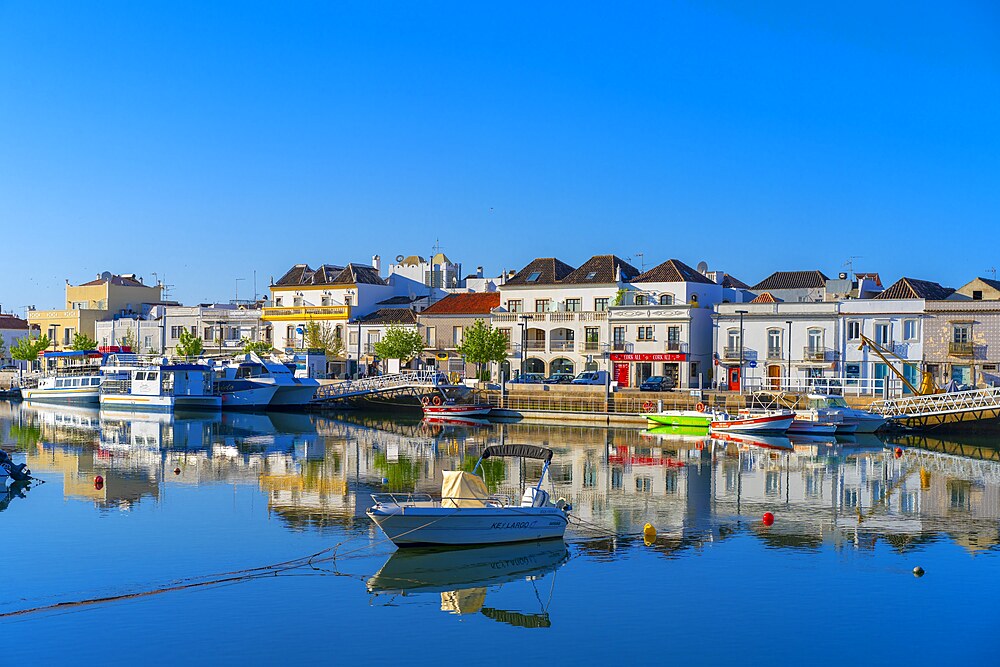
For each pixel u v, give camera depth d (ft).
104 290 463.83
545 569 107.04
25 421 271.49
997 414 226.38
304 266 422.82
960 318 274.16
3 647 84.02
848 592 99.55
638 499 145.69
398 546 113.39
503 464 182.29
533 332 343.46
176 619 91.09
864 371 286.66
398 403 305.53
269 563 108.58
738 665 81.66
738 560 110.83
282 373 318.65
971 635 88.02
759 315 301.22
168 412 306.55
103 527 124.47
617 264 346.54
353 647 84.84
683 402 271.90
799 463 186.19
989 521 131.13
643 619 91.81
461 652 83.87
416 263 454.40
